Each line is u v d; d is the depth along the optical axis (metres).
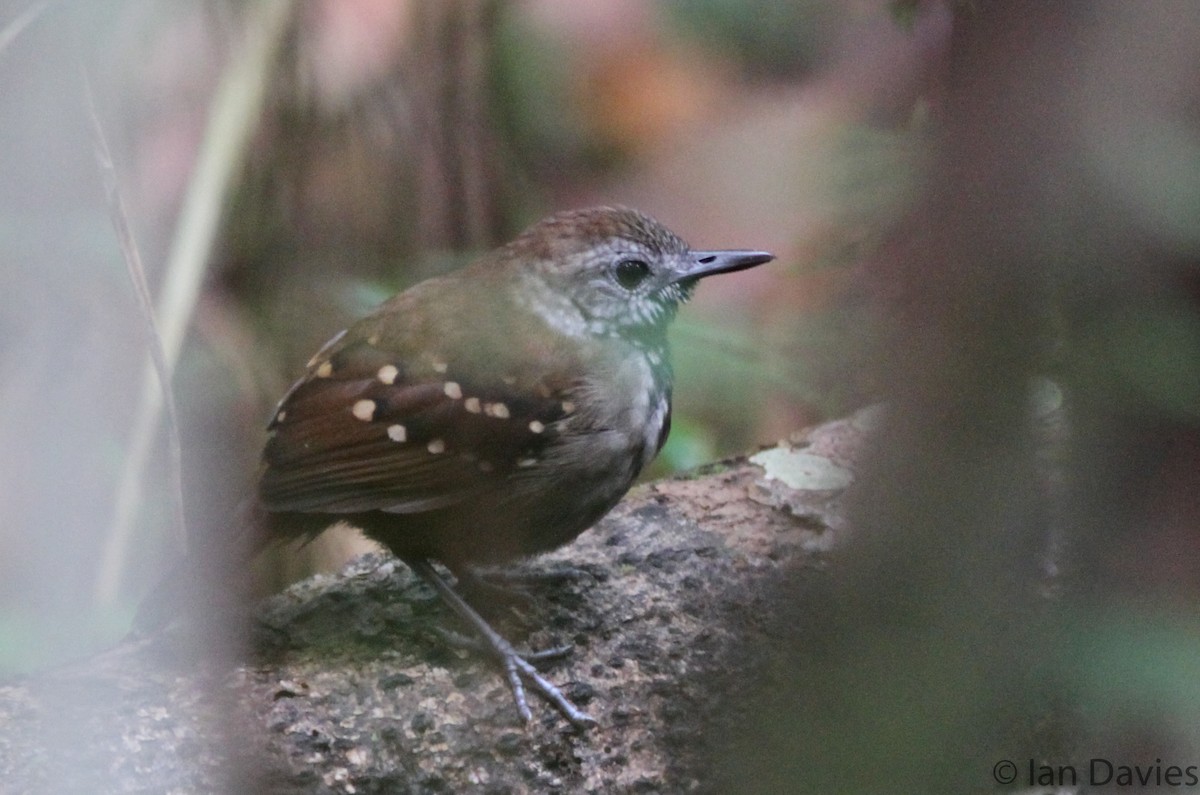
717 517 7.02
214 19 9.07
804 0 5.12
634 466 6.37
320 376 6.12
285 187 9.28
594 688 5.88
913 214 2.50
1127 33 2.21
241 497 6.25
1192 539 2.44
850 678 2.59
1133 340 2.36
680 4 5.18
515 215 9.40
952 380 2.35
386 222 9.39
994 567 2.43
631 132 8.11
